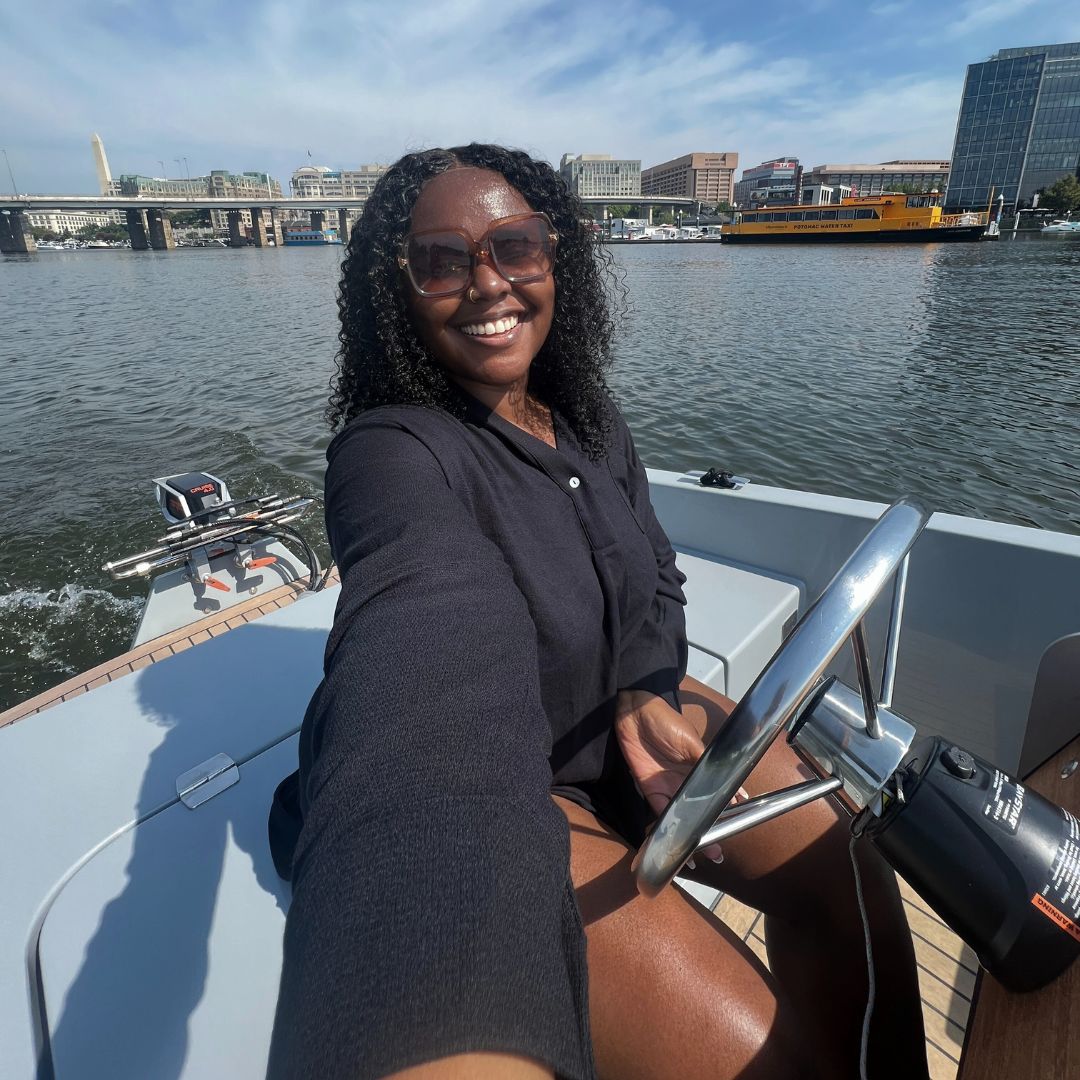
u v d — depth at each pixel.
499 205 1.05
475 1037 0.37
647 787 1.15
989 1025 0.73
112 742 1.50
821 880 1.08
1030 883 0.66
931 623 1.86
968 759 0.72
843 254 50.69
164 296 33.19
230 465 9.91
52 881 1.21
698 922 0.92
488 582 0.69
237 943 1.11
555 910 0.46
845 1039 1.04
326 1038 0.38
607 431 1.36
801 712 0.78
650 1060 0.84
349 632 0.64
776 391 13.18
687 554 2.41
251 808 1.34
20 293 36.69
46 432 11.44
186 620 3.88
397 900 0.42
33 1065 0.95
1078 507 8.50
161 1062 0.96
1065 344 16.72
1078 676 1.01
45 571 7.09
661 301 25.55
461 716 0.54
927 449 10.28
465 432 1.04
